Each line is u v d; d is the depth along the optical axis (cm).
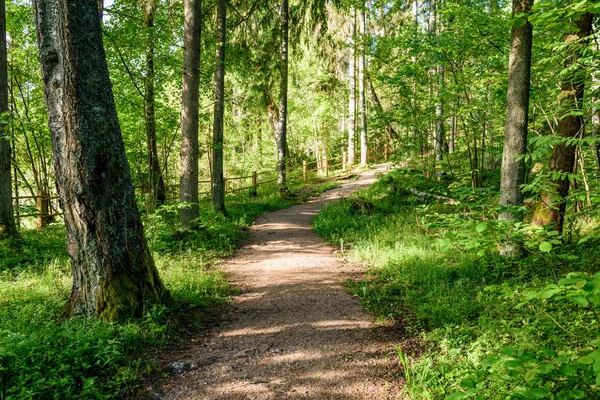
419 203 1210
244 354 400
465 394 207
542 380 208
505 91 851
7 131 822
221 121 1227
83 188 420
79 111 409
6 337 339
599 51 521
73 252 440
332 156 3142
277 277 674
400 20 1928
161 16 1099
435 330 427
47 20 399
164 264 702
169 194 1628
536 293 200
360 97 2344
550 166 643
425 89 1261
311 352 404
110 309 429
